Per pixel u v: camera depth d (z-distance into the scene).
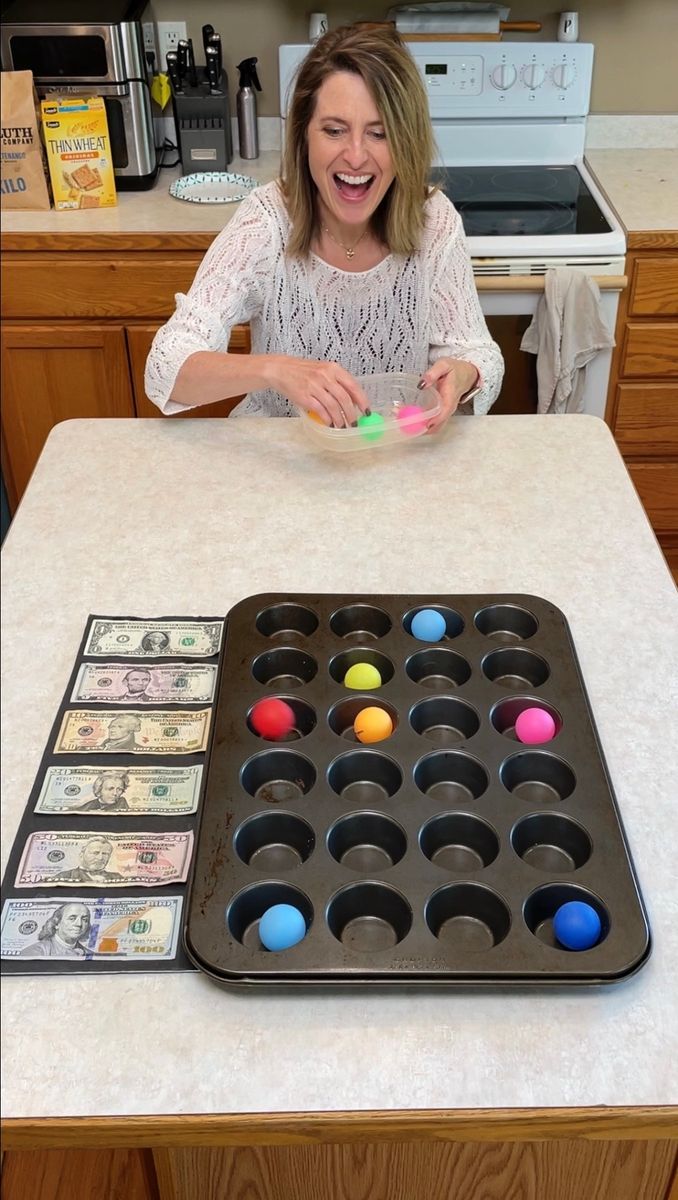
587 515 1.40
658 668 1.14
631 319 2.62
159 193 2.76
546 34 2.98
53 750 1.03
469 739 1.03
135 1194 1.43
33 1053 0.77
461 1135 0.75
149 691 1.10
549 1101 0.75
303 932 0.84
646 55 2.99
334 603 1.20
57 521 1.37
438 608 1.20
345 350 1.89
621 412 2.75
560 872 0.89
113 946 0.85
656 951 0.85
